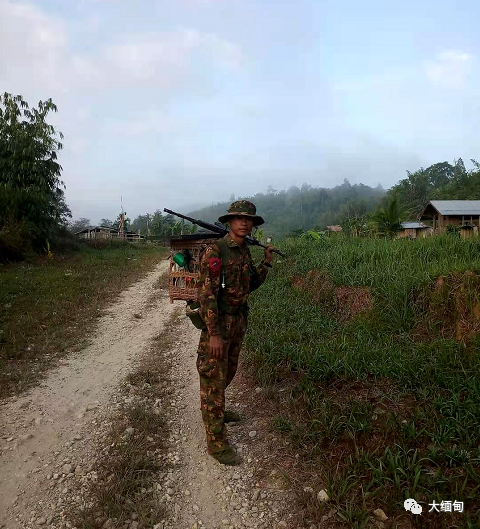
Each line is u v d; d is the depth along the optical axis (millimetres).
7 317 7082
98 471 2852
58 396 4172
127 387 4316
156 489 2641
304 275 7348
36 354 5457
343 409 3121
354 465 2555
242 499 2541
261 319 5652
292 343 4645
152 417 3551
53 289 9703
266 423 3322
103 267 14898
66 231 20750
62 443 3252
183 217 3826
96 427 3500
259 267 3258
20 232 15070
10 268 13273
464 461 2428
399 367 3561
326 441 2881
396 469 2398
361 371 3680
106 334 6582
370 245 8078
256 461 2885
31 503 2561
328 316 5621
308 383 3625
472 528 1970
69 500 2574
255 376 4086
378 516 2217
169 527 2344
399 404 3154
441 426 2701
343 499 2355
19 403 3994
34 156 16781
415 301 4934
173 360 5203
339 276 6320
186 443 3195
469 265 4809
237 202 2916
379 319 4945
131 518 2389
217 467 2865
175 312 8086
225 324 2922
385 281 5609
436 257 6309
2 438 3328
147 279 12766
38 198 16375
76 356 5469
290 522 2318
